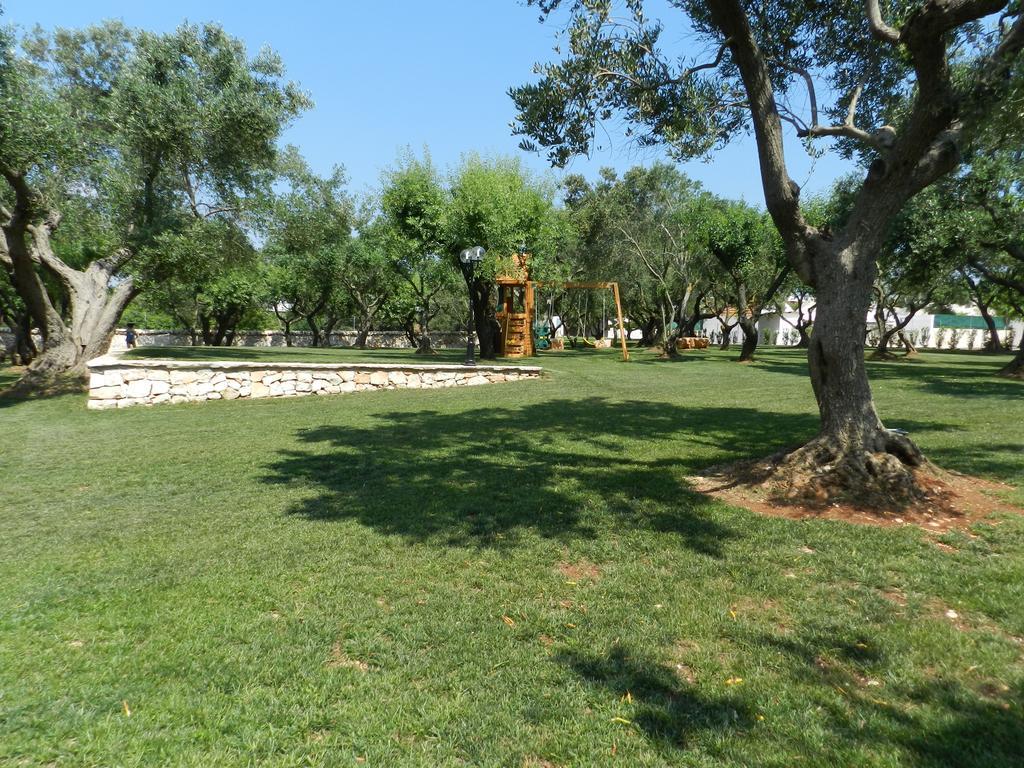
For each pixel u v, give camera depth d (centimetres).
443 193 2577
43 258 1465
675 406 1263
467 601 371
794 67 706
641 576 405
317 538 479
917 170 563
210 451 812
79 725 257
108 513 551
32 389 1364
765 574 406
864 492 548
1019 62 507
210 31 1488
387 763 236
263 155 1595
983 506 539
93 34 1681
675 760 237
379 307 4466
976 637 326
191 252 1449
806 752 240
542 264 2880
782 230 621
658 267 3534
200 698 276
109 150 1433
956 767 230
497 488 617
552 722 260
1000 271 2355
